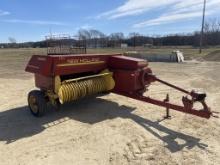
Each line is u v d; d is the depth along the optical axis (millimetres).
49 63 6652
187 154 4891
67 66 6918
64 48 9742
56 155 4949
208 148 5145
